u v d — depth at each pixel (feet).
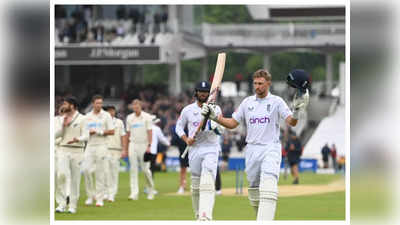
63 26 189.57
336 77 286.05
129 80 220.23
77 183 66.49
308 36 205.67
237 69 298.56
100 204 74.02
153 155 85.15
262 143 47.34
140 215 66.49
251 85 209.77
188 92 202.18
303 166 151.02
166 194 90.89
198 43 205.16
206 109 48.80
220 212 69.82
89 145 73.82
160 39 189.37
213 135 55.42
